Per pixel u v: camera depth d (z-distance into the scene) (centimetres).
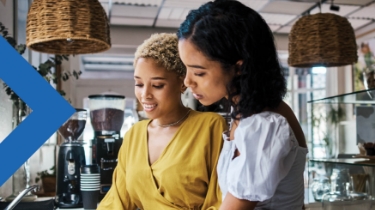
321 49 242
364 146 168
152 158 114
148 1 381
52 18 159
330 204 171
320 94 492
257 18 77
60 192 175
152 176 111
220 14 75
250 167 73
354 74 467
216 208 105
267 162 72
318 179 194
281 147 73
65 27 159
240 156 76
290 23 461
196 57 76
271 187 72
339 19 247
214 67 76
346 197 169
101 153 185
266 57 77
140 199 115
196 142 110
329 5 395
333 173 181
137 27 482
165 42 111
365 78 175
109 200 123
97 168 170
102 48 189
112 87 479
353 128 182
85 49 191
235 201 75
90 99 200
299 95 504
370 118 166
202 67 77
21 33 221
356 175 172
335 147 194
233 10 76
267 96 77
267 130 74
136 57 113
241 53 75
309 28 246
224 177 86
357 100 166
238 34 74
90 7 164
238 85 77
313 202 185
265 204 80
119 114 201
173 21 456
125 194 121
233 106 80
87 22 162
